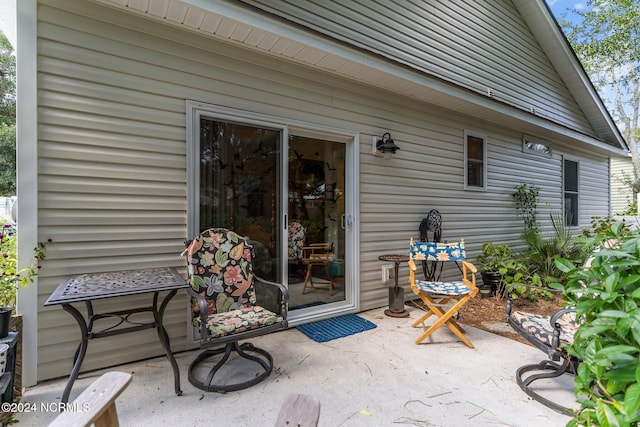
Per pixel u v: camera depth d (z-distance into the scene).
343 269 3.73
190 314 2.69
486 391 2.10
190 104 2.69
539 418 1.82
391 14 4.11
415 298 4.36
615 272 1.04
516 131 5.76
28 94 2.12
